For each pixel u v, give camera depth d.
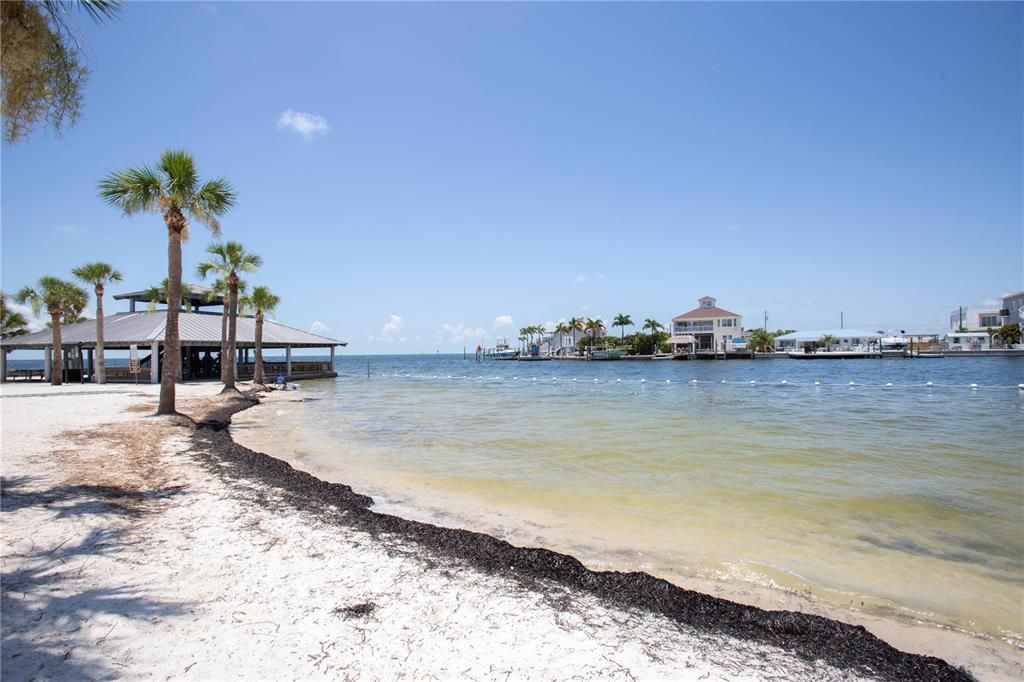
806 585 5.60
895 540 6.89
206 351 50.44
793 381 45.81
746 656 4.06
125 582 4.72
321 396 32.44
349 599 4.68
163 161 17.02
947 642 4.56
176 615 4.18
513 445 13.96
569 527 7.32
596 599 4.94
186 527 6.42
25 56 5.80
